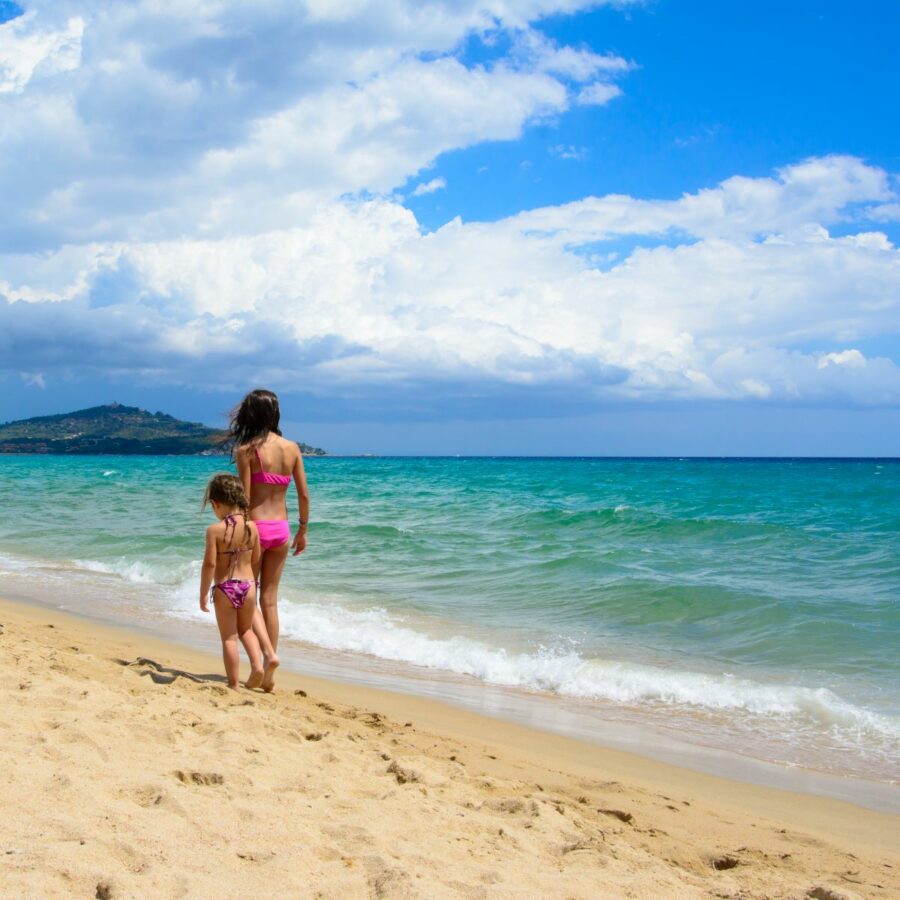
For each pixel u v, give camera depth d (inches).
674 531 797.2
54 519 880.3
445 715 258.5
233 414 250.7
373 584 514.6
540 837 141.1
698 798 196.4
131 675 232.7
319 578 535.5
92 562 582.9
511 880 117.6
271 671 243.6
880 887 147.5
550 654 350.3
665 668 334.6
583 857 134.2
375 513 1009.5
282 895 101.6
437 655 344.8
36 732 154.8
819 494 1467.8
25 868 97.7
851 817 191.0
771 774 221.5
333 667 323.9
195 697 213.8
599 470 3184.1
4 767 130.4
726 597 446.9
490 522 892.6
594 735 249.8
